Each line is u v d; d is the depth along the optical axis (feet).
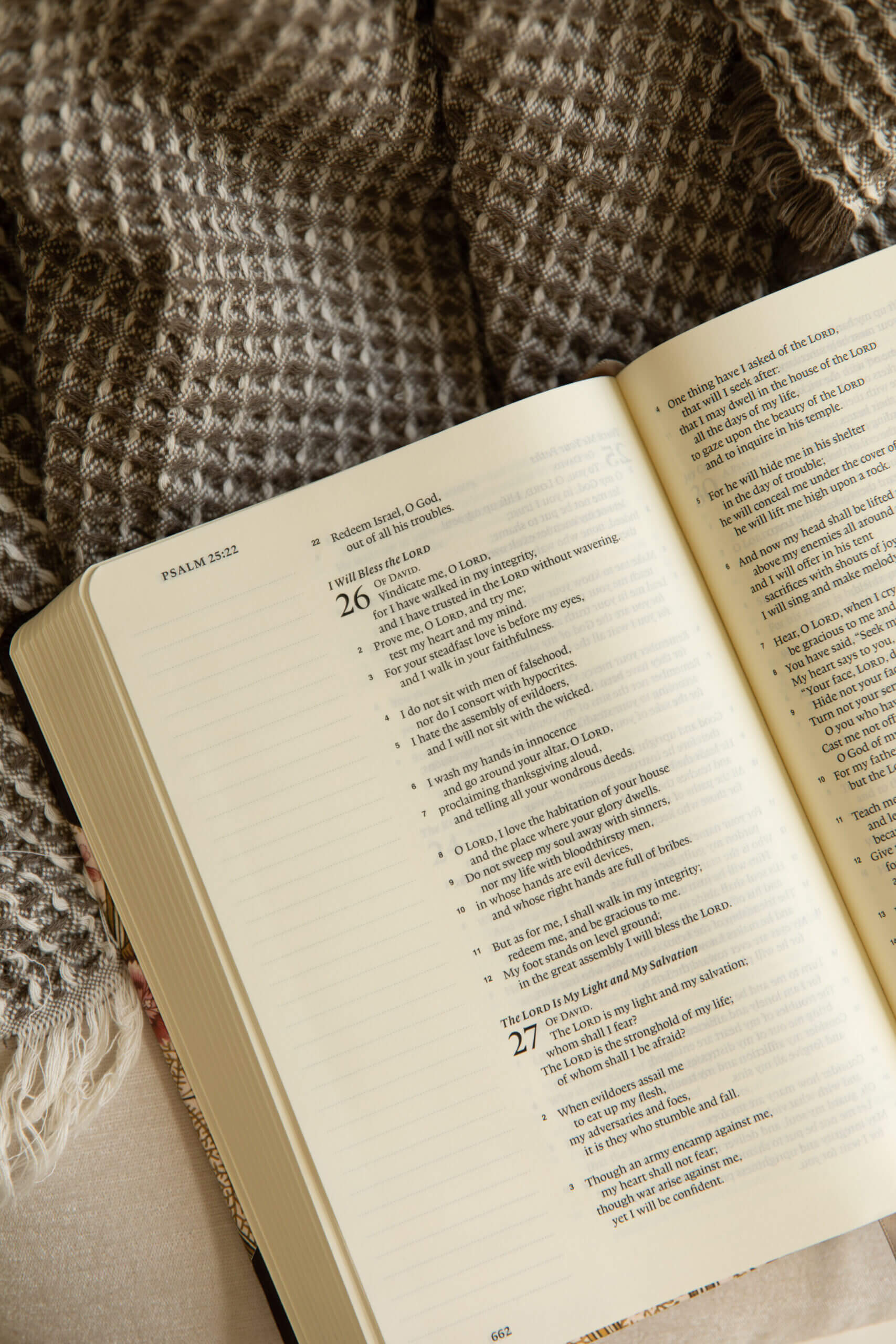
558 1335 1.97
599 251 2.03
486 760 1.98
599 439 1.99
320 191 2.02
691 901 1.98
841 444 1.97
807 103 1.98
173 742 1.97
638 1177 1.98
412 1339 1.96
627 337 2.06
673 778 1.98
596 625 1.98
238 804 1.97
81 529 2.03
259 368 2.02
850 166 1.98
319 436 2.06
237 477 2.05
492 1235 1.97
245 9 1.91
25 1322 2.05
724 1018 1.98
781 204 2.01
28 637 2.01
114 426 2.01
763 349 1.97
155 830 1.98
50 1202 2.05
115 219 1.96
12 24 1.91
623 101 1.99
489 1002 1.98
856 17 1.96
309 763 1.98
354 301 2.05
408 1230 1.96
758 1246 1.97
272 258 2.02
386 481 1.98
